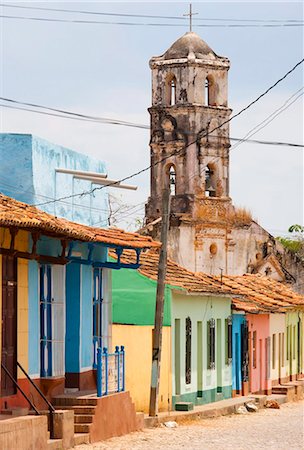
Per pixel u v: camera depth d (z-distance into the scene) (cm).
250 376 4775
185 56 7931
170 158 7944
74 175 3359
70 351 3036
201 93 7931
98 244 2986
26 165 3097
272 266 8162
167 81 7956
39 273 2819
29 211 2602
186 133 7894
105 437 2878
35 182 3102
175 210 7919
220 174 8012
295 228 9462
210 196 8006
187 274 4209
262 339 5012
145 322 3619
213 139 7956
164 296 3688
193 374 3994
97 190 3612
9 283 2622
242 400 4294
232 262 8069
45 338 2836
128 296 3634
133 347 3569
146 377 3581
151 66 7981
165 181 7975
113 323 3584
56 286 2859
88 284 3117
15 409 2541
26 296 2705
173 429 3316
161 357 3653
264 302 4959
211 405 4041
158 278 3491
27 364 2702
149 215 7900
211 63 7944
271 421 3741
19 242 2645
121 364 3083
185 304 3906
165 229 3503
